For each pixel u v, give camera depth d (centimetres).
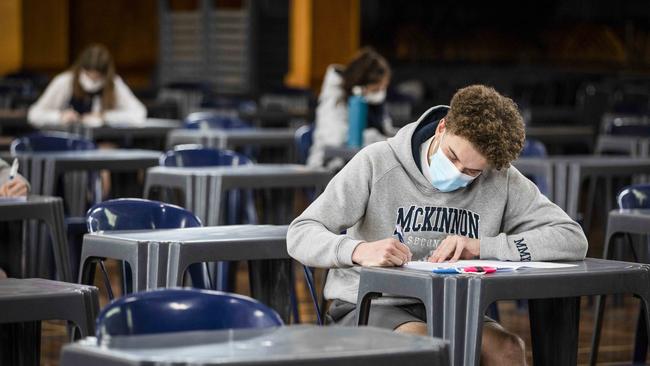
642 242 502
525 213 368
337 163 773
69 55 2005
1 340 340
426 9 1877
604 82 1603
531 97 1748
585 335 618
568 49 1859
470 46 1883
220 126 948
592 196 715
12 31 1681
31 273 593
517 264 342
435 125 360
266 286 433
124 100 987
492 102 337
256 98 1661
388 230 357
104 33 2041
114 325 247
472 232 361
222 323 256
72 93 966
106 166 653
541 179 712
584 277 332
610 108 1401
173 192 609
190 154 624
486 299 317
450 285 317
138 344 230
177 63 1822
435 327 318
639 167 689
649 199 493
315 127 861
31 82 1576
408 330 333
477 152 336
